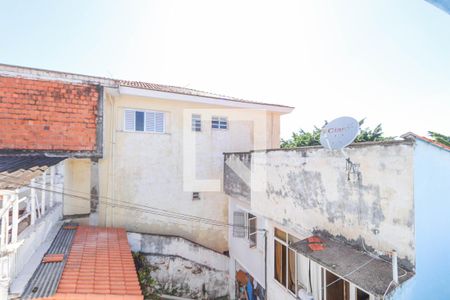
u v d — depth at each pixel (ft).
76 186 30.68
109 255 20.80
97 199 30.42
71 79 28.04
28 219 20.76
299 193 20.53
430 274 13.05
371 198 14.58
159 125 34.63
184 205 35.65
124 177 32.30
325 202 17.90
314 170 18.94
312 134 65.98
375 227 14.35
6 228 13.39
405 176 12.80
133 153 32.76
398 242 13.12
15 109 25.58
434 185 13.51
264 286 26.78
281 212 22.75
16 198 13.98
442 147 13.96
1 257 12.95
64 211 29.78
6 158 23.85
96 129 28.71
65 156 27.09
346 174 16.22
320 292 18.90
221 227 37.93
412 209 12.48
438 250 13.64
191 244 31.89
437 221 13.62
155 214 33.86
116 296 14.93
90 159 30.22
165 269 30.30
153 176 33.83
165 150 34.53
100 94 29.17
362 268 13.42
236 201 33.42
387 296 11.29
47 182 25.82
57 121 27.09
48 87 27.02
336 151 17.01
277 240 24.71
